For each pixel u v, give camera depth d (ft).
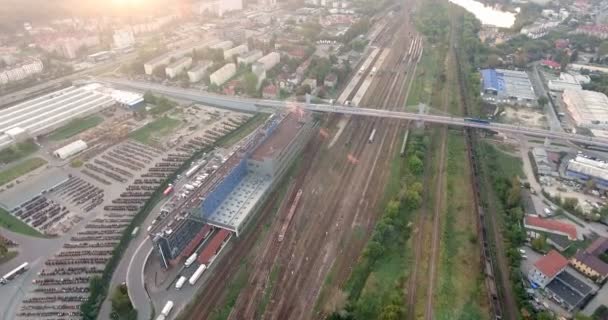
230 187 556.51
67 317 405.18
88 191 597.52
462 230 510.17
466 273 446.60
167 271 453.58
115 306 399.65
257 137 638.53
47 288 437.58
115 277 443.73
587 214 522.47
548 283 420.77
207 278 445.37
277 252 480.23
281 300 418.72
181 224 456.45
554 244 476.54
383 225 492.13
